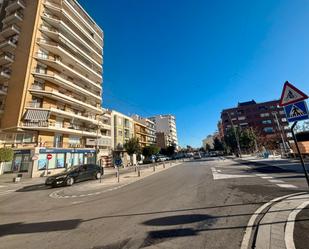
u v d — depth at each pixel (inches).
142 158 2516.0
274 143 1955.0
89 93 1583.4
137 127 2719.0
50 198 420.5
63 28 1407.5
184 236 168.4
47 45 1261.1
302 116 187.6
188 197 310.3
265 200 257.8
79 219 241.9
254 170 585.0
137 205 288.2
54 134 1282.0
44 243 176.7
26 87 1143.0
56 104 1315.2
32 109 1142.3
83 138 1555.1
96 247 160.4
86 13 1758.1
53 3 1407.5
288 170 519.5
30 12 1296.8
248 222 187.8
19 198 458.6
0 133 1136.2
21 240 188.4
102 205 309.0
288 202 237.8
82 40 1592.0
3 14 1398.9
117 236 179.5
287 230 162.9
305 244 139.8
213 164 960.9
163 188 416.2
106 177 831.7
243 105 3223.4
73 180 645.3
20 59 1213.7
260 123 2933.1
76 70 1560.0
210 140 6112.2
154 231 184.2
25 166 1066.1
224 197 290.8
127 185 520.4
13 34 1316.4
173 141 4899.1
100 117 1818.4
